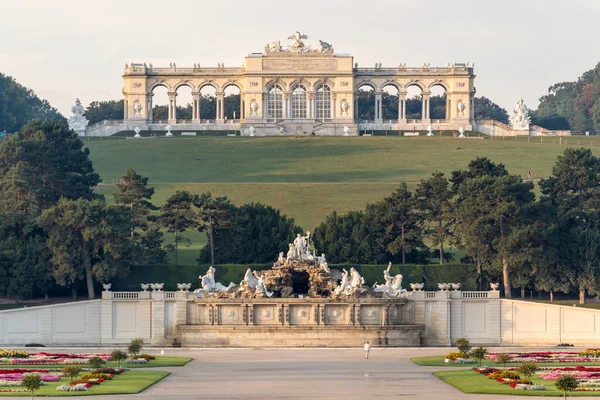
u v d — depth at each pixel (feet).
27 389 417.08
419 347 650.02
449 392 419.13
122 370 486.38
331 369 501.97
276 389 428.56
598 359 536.83
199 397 405.80
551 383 442.91
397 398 402.93
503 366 507.30
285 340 655.35
